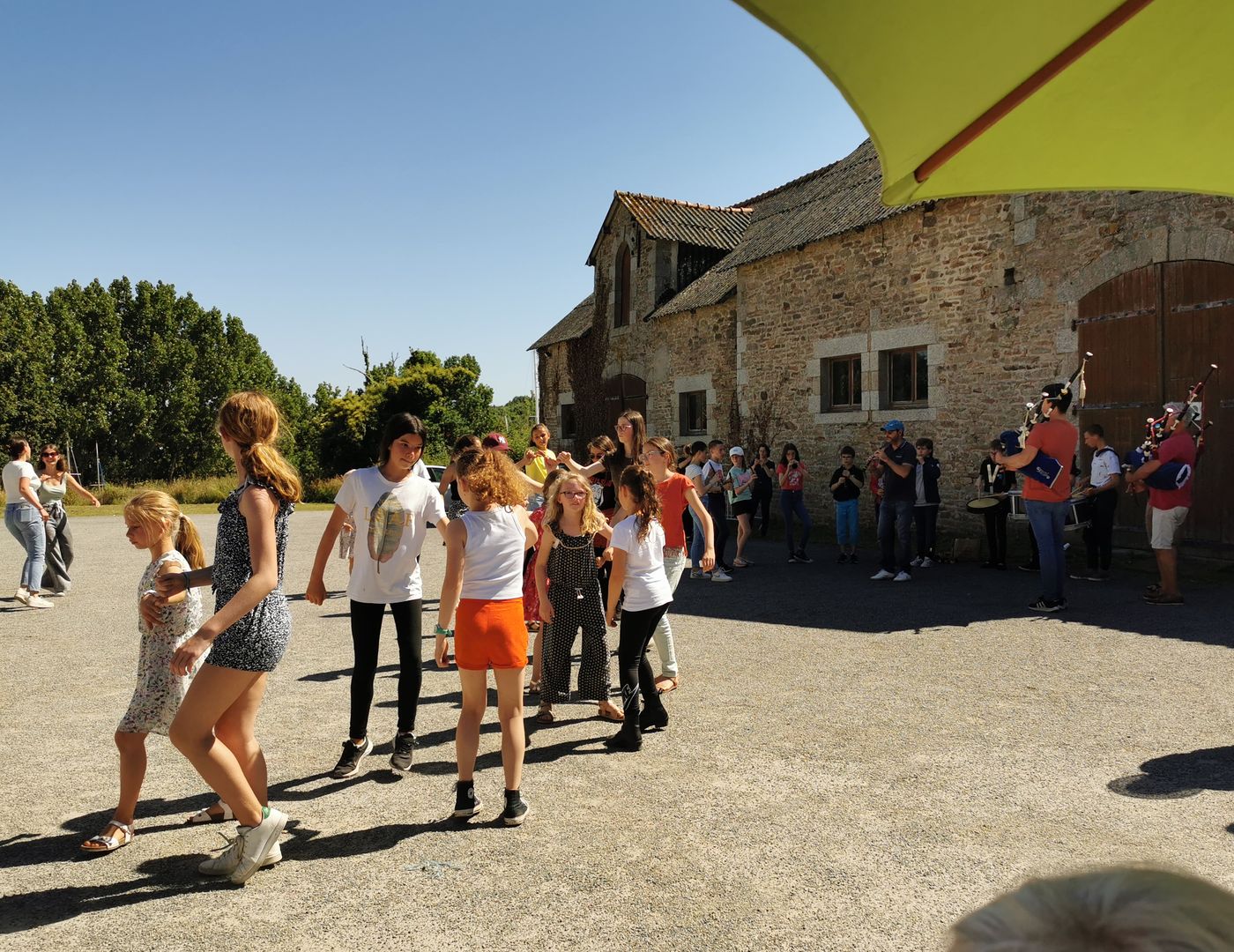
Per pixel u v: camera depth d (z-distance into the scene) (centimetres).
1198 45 176
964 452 1271
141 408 4978
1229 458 976
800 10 152
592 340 2181
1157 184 216
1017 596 885
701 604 891
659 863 346
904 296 1353
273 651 333
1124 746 460
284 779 441
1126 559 1059
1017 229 1195
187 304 5447
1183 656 632
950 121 185
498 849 361
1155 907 50
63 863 353
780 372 1596
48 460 1012
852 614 818
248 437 336
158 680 368
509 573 394
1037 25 161
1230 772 420
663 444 596
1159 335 1037
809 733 495
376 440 3672
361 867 346
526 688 598
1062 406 803
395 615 455
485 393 3903
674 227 1991
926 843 357
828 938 291
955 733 487
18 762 467
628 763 455
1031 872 331
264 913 313
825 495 1512
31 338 4569
